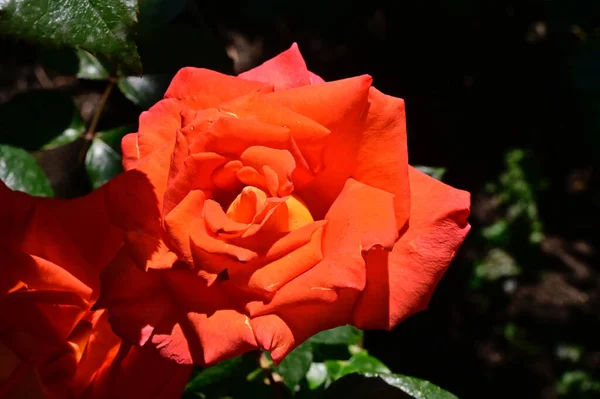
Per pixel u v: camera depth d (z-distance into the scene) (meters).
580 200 1.15
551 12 0.93
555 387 1.05
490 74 1.01
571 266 1.13
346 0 0.91
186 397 0.42
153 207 0.34
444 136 1.03
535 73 1.01
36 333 0.34
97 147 0.46
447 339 1.05
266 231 0.32
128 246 0.33
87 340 0.35
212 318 0.33
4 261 0.34
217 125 0.33
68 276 0.35
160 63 0.45
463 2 0.93
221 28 0.93
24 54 0.70
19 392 0.33
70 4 0.33
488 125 1.05
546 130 1.06
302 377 0.42
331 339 0.43
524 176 1.08
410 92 1.00
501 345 1.07
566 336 1.08
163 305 0.33
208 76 0.35
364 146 0.34
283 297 0.32
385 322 0.34
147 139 0.35
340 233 0.33
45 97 0.45
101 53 0.33
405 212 0.34
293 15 0.90
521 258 1.11
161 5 0.44
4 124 0.44
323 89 0.34
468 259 1.11
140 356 0.34
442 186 0.34
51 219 0.35
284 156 0.33
